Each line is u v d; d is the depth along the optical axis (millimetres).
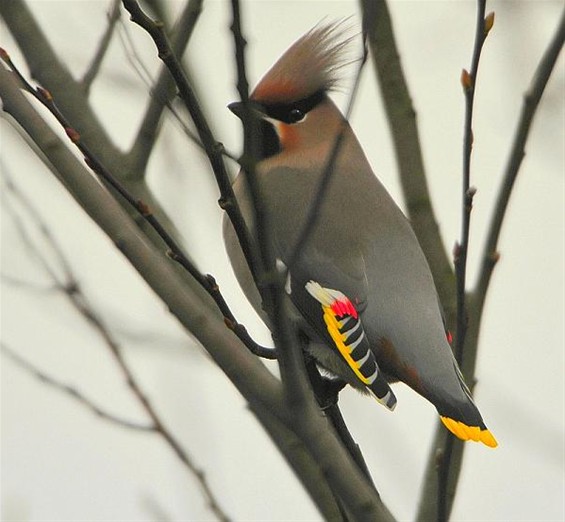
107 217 7457
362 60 6449
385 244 9438
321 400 9273
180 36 8656
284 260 9359
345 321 8852
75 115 9047
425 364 8828
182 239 9086
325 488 8422
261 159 10141
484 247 9008
